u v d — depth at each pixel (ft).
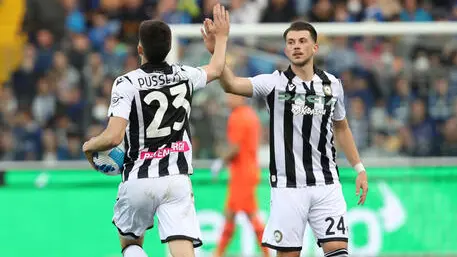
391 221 90.94
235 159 87.61
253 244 90.53
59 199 91.35
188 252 53.31
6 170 91.35
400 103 90.27
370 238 90.74
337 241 60.18
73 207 91.30
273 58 88.07
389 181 90.94
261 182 90.68
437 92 90.33
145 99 53.31
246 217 90.89
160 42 53.47
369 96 90.02
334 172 60.90
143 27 53.62
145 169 53.52
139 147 53.62
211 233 90.68
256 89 59.52
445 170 91.15
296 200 60.18
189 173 54.54
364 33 88.53
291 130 60.03
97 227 91.20
